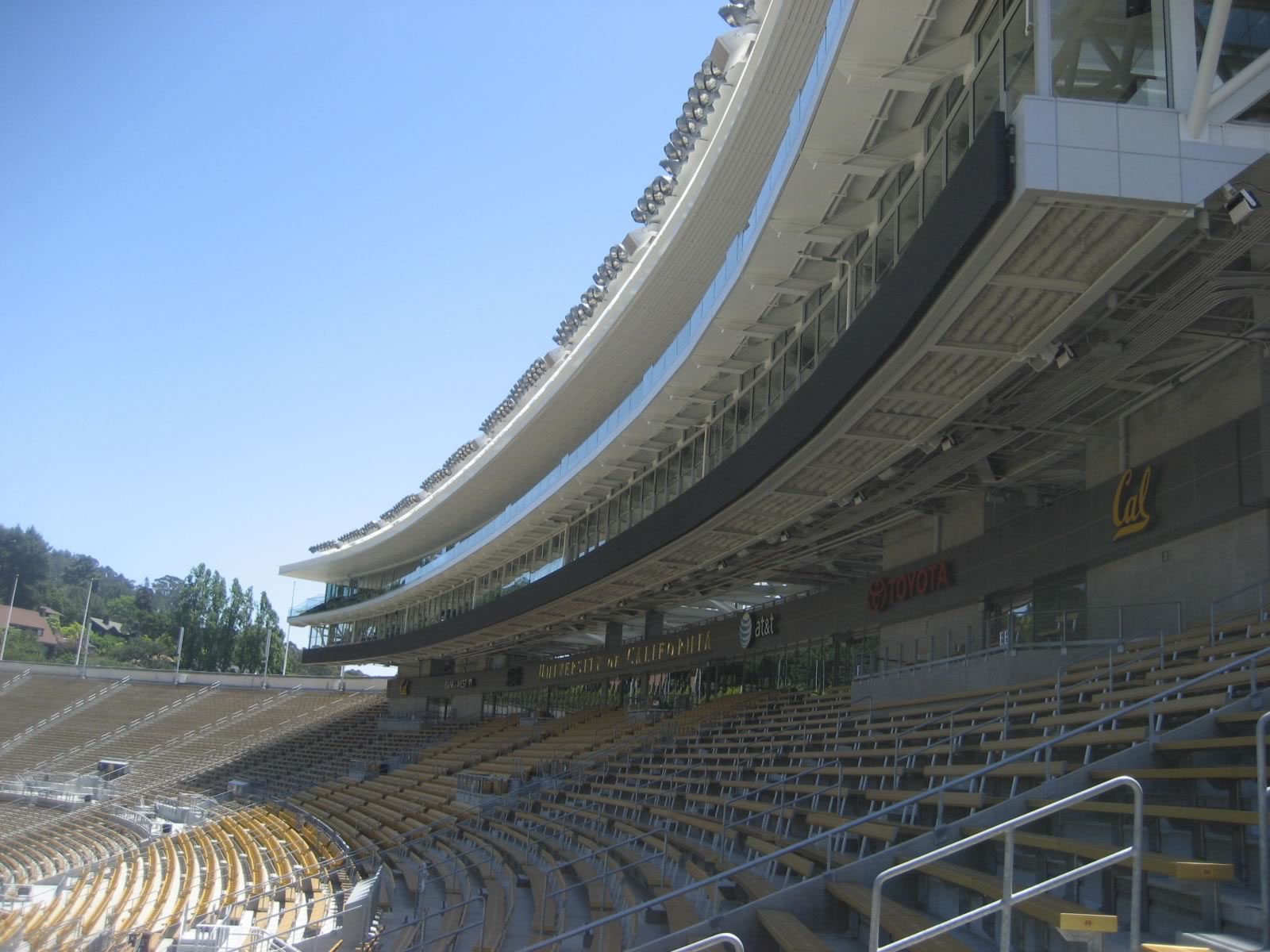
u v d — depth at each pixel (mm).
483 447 46406
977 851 9156
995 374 14125
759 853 13734
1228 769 7250
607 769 29547
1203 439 14828
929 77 14156
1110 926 5809
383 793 39875
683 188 25266
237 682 73000
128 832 42469
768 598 37344
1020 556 19781
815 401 16797
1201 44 10219
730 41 21109
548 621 42188
